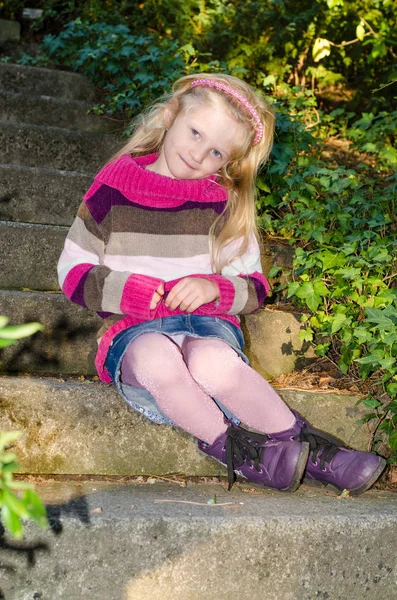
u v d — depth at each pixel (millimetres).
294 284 2494
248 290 2002
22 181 3129
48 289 2719
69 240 2020
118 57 4379
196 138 1947
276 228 3139
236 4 5371
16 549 1541
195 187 2039
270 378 2471
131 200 2012
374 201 3189
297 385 2406
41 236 2697
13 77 4363
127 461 2006
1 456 842
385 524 1786
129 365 1853
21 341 2297
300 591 1728
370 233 2740
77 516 1589
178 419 1849
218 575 1668
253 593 1694
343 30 5234
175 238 2025
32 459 1932
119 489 1865
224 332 1951
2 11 5684
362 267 2564
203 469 2061
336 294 2420
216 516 1680
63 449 1956
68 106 4062
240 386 1855
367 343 2334
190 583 1651
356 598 1775
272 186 3361
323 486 2020
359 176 3688
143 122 2178
